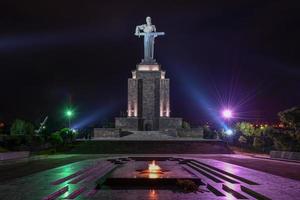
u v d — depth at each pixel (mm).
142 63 76750
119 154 52094
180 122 73312
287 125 45875
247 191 19984
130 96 75438
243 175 25797
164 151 53531
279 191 19328
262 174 26406
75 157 45875
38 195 18406
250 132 71188
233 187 21375
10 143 52094
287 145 44531
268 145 57344
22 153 41906
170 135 68188
